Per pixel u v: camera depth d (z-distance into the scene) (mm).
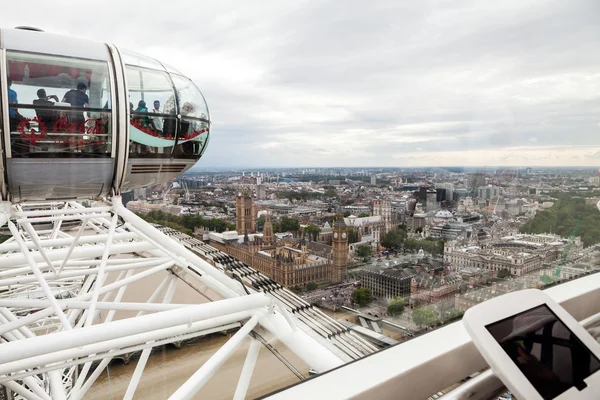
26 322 6023
